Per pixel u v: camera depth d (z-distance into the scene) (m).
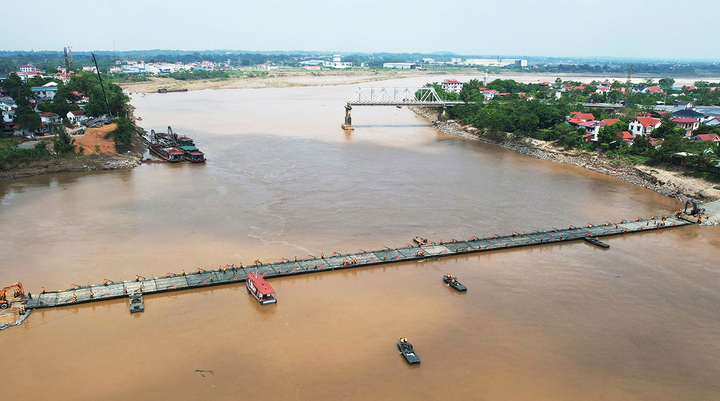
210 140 163.50
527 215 95.69
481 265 74.19
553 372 50.25
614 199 107.06
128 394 46.09
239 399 45.66
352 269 71.94
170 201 99.56
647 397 47.16
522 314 60.59
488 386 48.03
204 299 63.16
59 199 100.19
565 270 72.81
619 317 60.41
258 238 81.81
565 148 148.25
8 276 67.31
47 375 48.53
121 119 143.38
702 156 113.56
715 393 47.84
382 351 52.94
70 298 61.41
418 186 113.19
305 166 129.62
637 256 78.00
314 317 59.16
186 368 49.78
